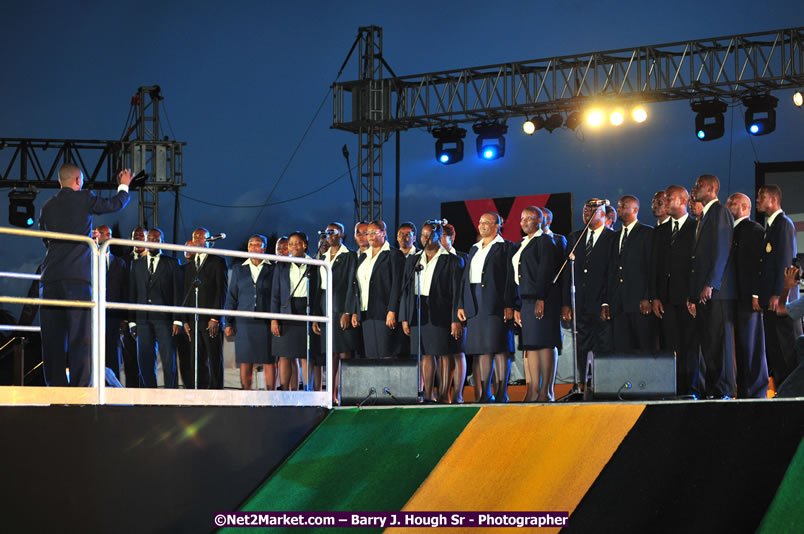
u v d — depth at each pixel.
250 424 8.15
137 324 10.75
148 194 19.75
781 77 15.13
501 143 17.05
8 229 7.28
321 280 10.34
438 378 9.84
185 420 7.82
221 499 7.93
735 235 8.34
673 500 6.12
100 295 7.58
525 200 15.30
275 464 8.23
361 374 8.61
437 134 17.47
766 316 9.00
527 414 7.37
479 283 9.27
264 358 10.64
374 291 9.89
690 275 8.38
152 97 18.75
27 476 7.12
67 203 8.05
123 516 7.48
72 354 7.91
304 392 8.56
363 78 17.92
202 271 10.83
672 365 7.72
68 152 18.80
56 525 7.21
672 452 6.44
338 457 7.95
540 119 16.92
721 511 5.88
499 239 9.40
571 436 6.98
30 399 7.29
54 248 7.96
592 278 9.30
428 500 7.06
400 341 9.91
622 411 6.98
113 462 7.48
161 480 7.66
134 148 18.12
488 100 16.97
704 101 15.77
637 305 8.86
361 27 17.92
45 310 7.92
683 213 8.73
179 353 11.18
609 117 16.39
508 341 9.27
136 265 10.83
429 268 9.72
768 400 6.42
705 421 6.52
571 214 15.00
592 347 9.45
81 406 7.38
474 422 7.55
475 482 7.02
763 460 6.04
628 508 6.23
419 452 7.54
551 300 9.06
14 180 18.50
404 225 10.09
